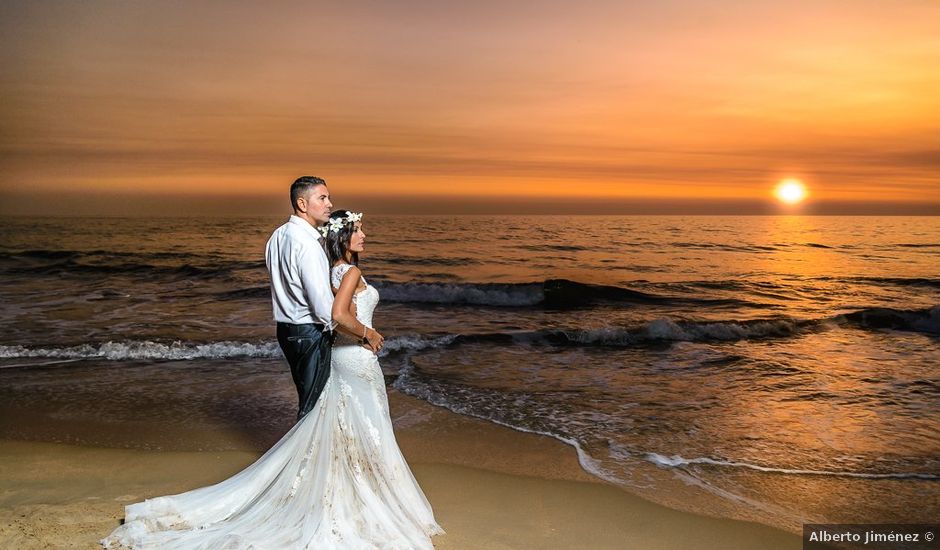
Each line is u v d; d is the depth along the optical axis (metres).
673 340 10.02
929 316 11.83
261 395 6.30
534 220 60.94
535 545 3.29
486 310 13.42
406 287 15.17
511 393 6.53
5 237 32.25
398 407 5.97
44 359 7.73
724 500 3.98
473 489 4.08
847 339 10.36
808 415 5.88
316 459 3.19
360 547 2.95
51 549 3.04
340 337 3.26
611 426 5.48
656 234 40.09
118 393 6.32
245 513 3.20
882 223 61.00
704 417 5.78
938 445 5.09
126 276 17.91
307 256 3.11
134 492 3.91
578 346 9.30
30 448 4.74
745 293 16.73
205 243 29.62
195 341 8.66
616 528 3.54
